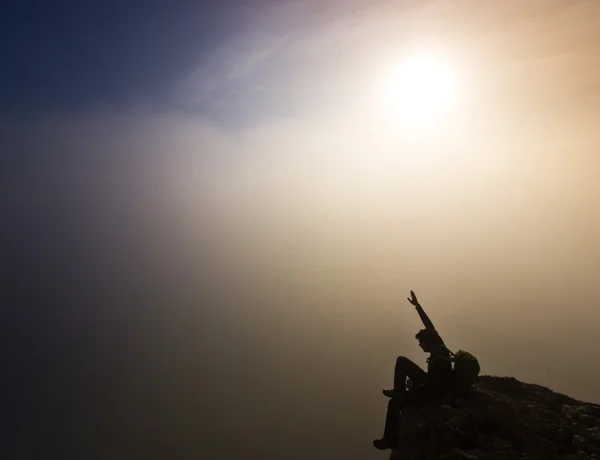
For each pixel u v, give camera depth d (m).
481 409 8.40
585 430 7.92
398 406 8.79
